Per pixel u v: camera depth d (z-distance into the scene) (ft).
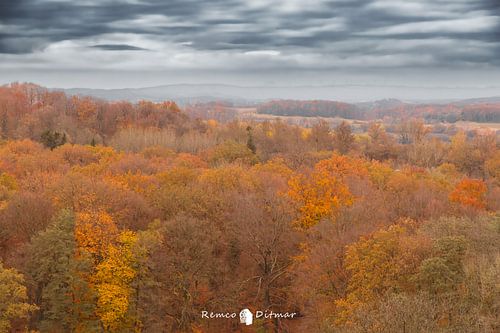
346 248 171.53
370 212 208.13
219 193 237.66
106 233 177.58
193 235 181.57
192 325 178.29
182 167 293.43
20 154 354.33
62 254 158.61
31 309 140.97
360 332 115.75
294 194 224.53
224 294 189.37
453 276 139.13
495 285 127.34
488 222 184.24
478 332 111.75
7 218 191.01
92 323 161.38
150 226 196.03
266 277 196.54
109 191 220.43
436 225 180.55
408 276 144.56
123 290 163.53
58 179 239.30
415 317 111.65
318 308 164.45
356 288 157.79
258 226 200.23
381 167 339.16
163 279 174.09
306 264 180.65
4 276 139.13
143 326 169.68
